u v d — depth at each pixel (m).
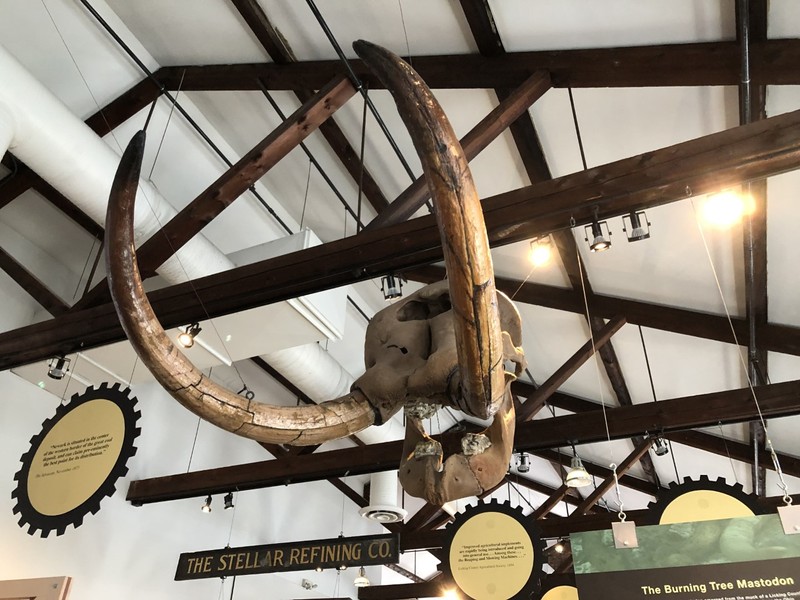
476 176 5.14
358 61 4.45
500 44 4.03
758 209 4.16
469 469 1.63
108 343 4.30
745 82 3.33
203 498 7.62
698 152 3.03
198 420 7.86
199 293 4.07
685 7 3.33
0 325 5.57
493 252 6.04
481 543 5.00
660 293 5.68
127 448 3.43
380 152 5.42
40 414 5.74
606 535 2.16
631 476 10.70
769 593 1.95
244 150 5.90
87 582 5.85
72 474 3.49
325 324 4.66
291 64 4.77
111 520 6.32
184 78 5.13
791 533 2.01
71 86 4.79
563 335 6.99
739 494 4.28
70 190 4.09
